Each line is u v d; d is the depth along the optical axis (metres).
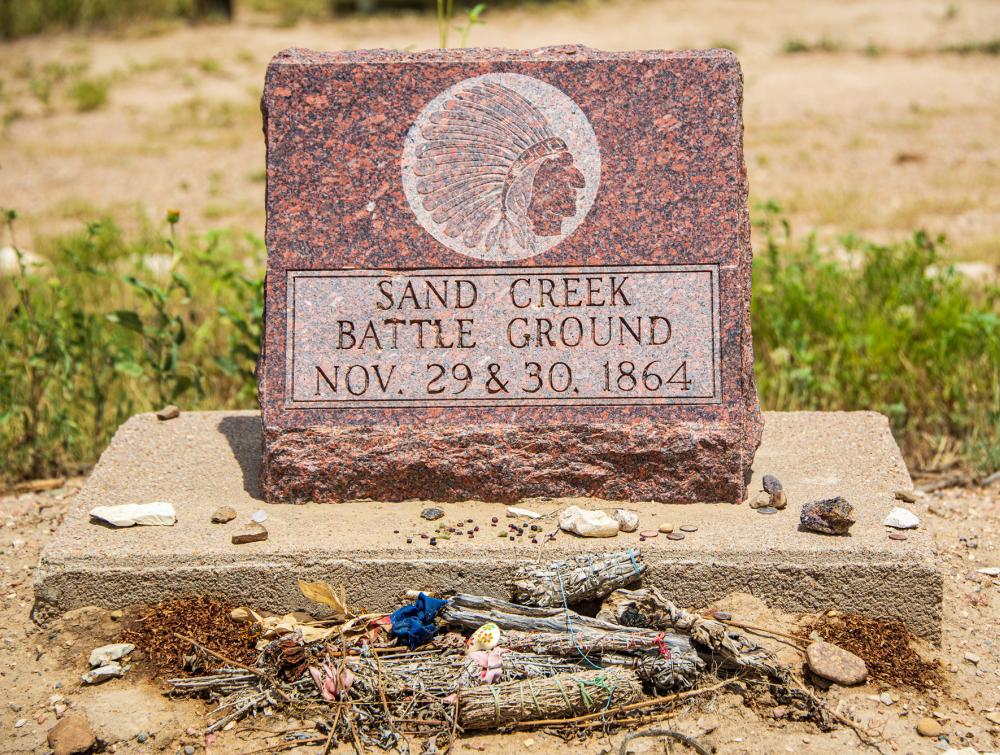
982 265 3.91
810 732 2.22
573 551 2.38
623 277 2.48
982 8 8.80
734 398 2.47
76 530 2.43
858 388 3.09
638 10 8.89
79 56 7.82
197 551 2.38
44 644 2.36
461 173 2.49
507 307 2.49
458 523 2.44
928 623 2.36
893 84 7.07
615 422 2.47
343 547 2.38
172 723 2.24
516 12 8.66
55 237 4.23
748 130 6.28
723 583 2.37
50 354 2.99
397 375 2.49
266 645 2.30
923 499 2.78
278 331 2.49
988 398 3.05
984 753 2.18
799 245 4.27
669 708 2.25
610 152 2.49
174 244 2.96
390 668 2.27
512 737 2.22
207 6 8.70
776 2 9.30
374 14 8.80
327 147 2.49
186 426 2.75
